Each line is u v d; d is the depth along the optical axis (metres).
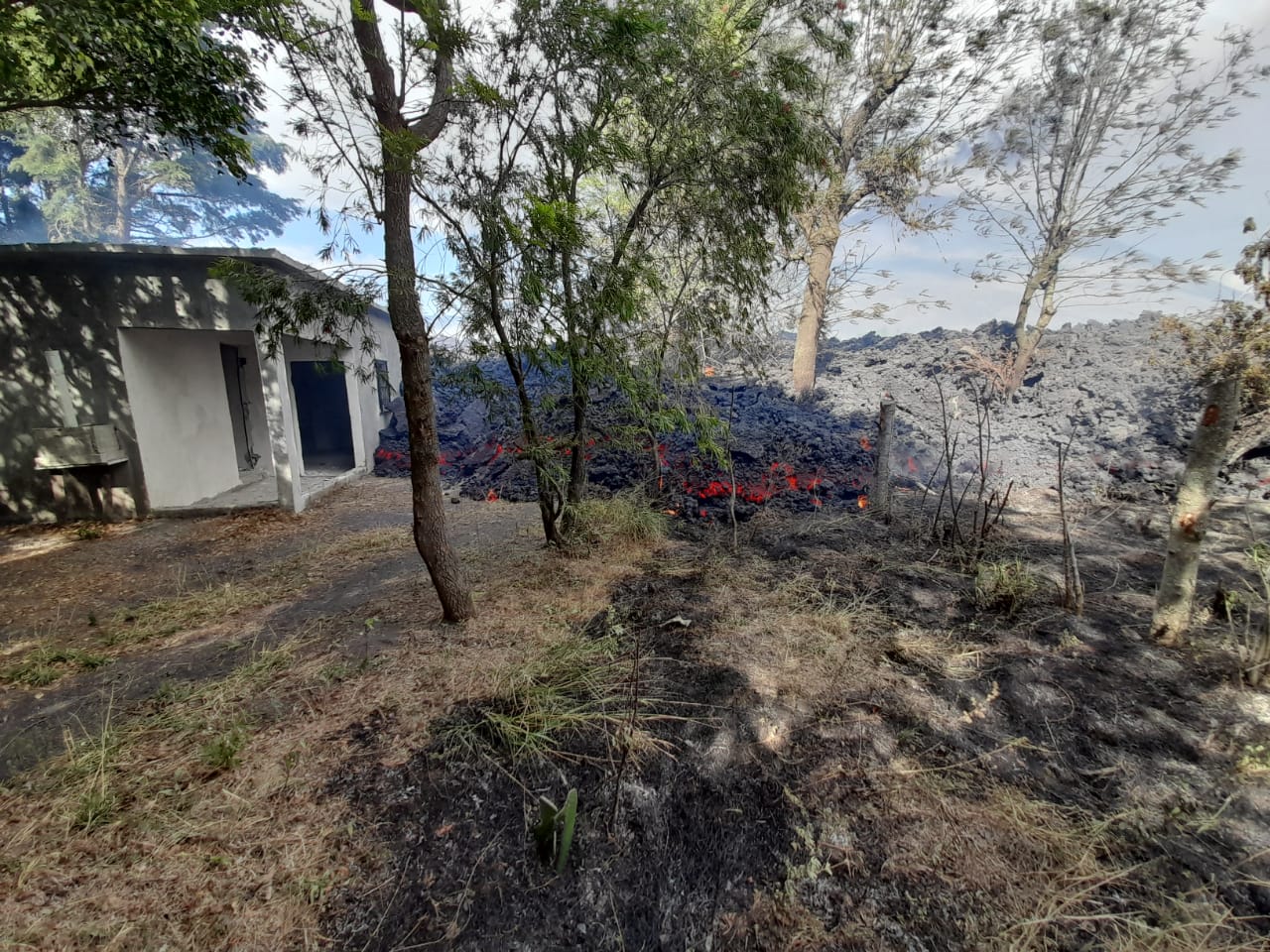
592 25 2.99
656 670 2.70
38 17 3.92
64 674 3.04
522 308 3.24
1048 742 2.18
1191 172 6.60
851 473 6.22
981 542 4.05
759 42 4.05
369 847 1.81
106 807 1.96
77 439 6.35
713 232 4.23
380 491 8.11
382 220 2.73
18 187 14.00
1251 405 5.20
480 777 2.06
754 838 1.86
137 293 6.41
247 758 2.19
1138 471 5.81
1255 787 1.92
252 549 5.59
